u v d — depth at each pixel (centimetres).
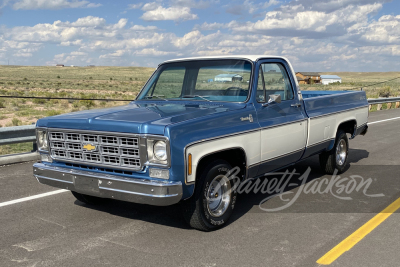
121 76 16662
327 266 372
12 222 496
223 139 450
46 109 2536
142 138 399
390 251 406
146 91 599
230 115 470
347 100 746
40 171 475
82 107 2766
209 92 544
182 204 445
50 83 8712
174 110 471
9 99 3322
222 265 374
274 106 545
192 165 412
